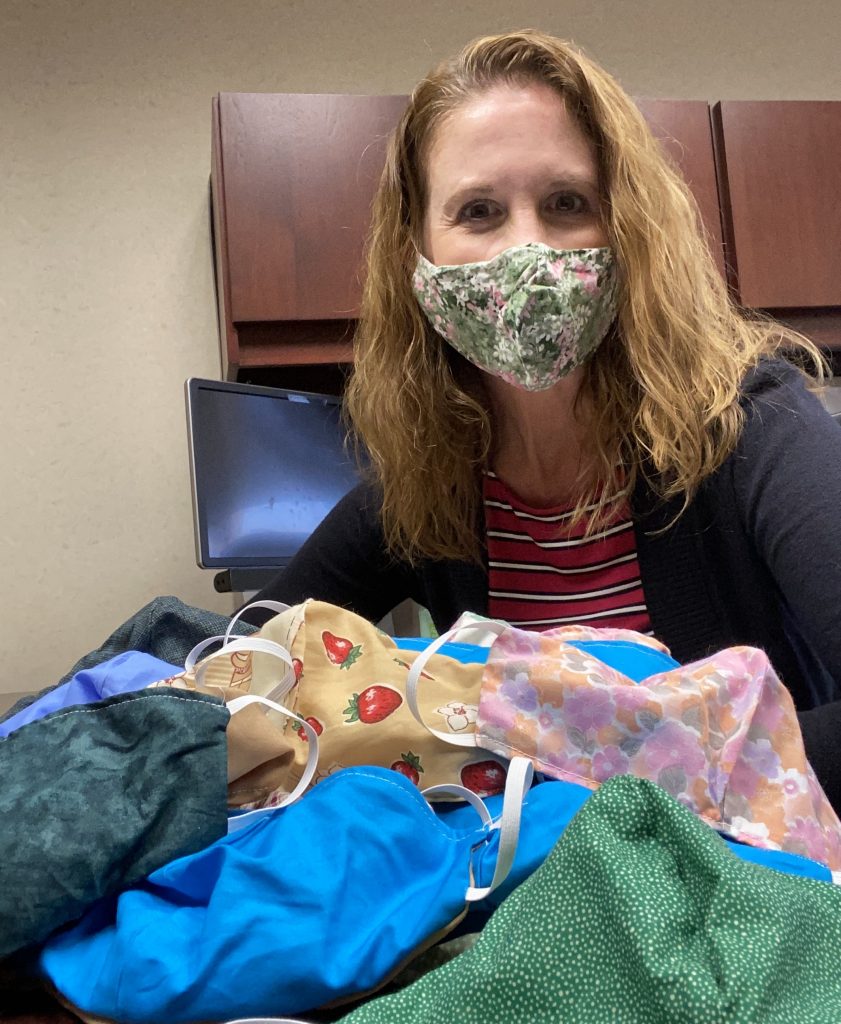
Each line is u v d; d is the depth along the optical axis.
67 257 1.88
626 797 0.37
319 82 2.00
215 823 0.45
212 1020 0.36
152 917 0.40
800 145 1.74
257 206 1.58
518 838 0.42
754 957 0.31
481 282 0.86
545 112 0.85
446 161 0.87
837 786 0.59
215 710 0.47
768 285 1.68
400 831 0.43
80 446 1.84
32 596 1.78
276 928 0.38
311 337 1.61
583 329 0.87
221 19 1.98
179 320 1.90
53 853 0.42
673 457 0.83
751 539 0.82
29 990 0.44
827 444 0.76
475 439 0.99
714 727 0.52
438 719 0.54
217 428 1.46
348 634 0.61
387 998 0.33
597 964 0.32
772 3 2.18
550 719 0.53
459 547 0.96
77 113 1.92
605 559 0.90
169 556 1.84
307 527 1.54
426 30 2.05
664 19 2.13
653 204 0.87
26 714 0.60
